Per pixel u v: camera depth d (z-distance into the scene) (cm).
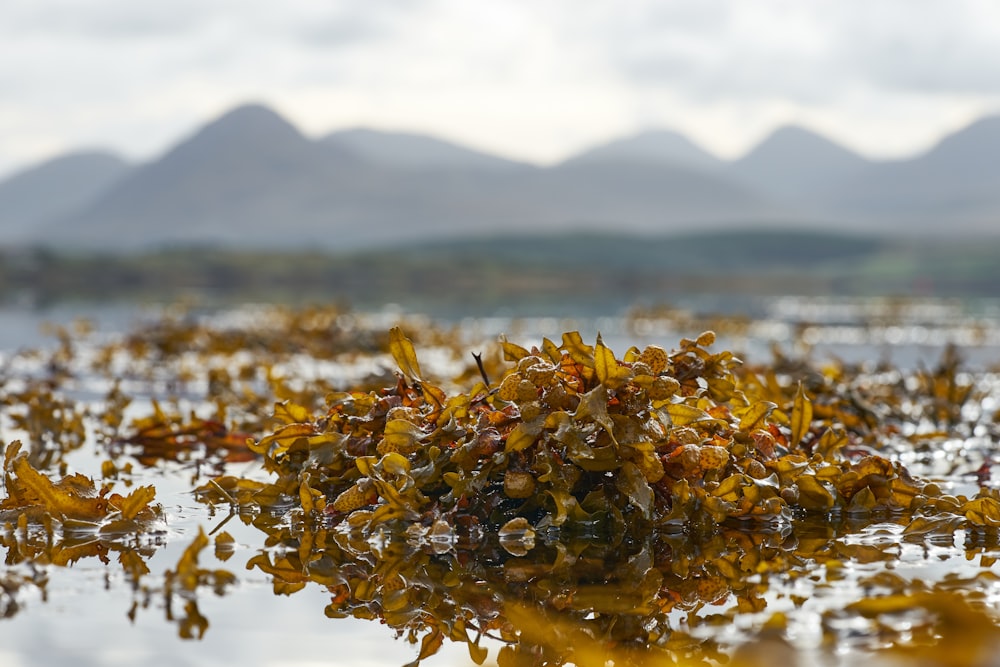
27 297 2736
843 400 490
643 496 255
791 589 199
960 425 529
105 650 161
